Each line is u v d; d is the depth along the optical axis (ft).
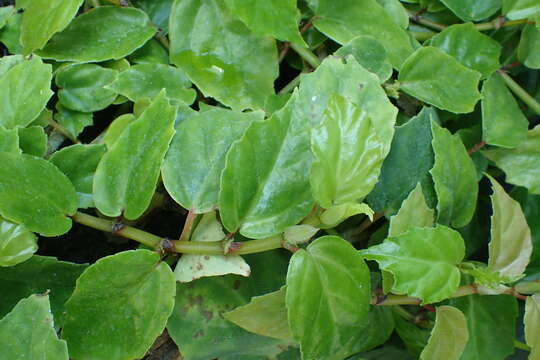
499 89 1.72
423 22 1.80
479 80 1.68
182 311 1.42
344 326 1.32
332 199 1.31
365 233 1.65
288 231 1.31
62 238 1.51
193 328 1.42
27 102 1.43
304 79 1.43
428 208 1.45
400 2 1.81
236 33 1.55
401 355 1.61
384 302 1.45
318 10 1.64
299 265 1.27
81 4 1.54
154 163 1.30
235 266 1.32
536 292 1.42
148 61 1.59
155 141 1.32
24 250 1.28
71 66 1.53
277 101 1.52
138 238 1.33
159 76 1.53
